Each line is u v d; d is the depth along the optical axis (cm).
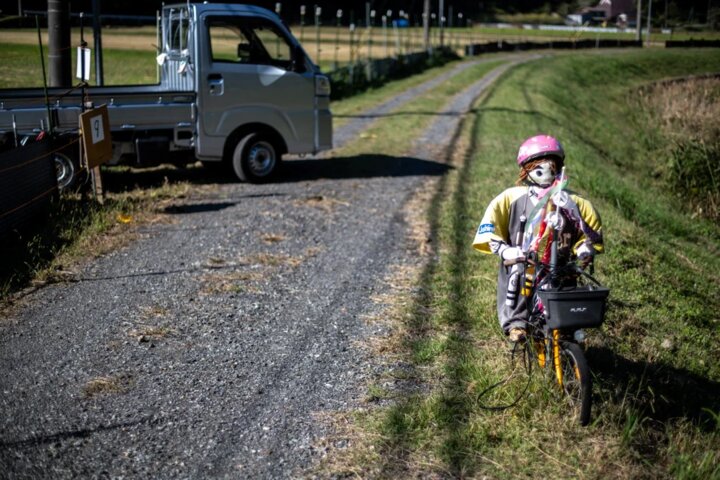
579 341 415
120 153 966
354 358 522
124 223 838
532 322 441
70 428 422
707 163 1521
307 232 840
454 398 457
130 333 555
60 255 716
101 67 1309
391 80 3328
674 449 404
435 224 878
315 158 1327
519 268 441
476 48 5475
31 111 873
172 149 1005
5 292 619
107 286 651
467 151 1431
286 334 563
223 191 1024
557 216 421
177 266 709
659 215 1159
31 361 505
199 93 1002
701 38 6462
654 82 4859
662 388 491
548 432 415
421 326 578
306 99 1085
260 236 816
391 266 728
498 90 2905
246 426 429
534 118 2108
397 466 388
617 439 408
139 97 962
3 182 724
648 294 684
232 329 570
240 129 1059
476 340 550
